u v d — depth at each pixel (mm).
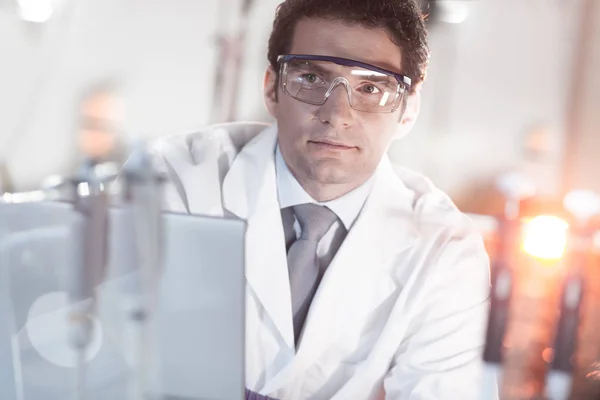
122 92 2291
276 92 1283
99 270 687
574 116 2188
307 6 1185
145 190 720
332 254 1292
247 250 1248
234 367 699
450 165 2248
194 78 2199
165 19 2191
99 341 690
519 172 2180
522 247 2006
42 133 2342
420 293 1278
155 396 701
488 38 2098
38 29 2348
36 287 692
